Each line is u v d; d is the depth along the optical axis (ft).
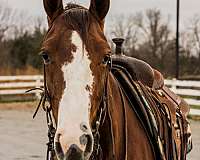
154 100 15.71
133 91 14.08
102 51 10.38
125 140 12.94
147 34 187.42
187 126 18.35
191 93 61.72
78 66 10.08
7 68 112.88
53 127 10.91
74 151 9.46
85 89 9.98
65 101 9.85
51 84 10.39
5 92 80.23
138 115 13.98
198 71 171.42
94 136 10.61
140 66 15.74
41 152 38.11
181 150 17.17
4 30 152.66
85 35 10.43
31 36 134.10
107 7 11.30
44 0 11.46
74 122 9.64
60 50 10.27
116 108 12.90
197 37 183.83
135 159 13.28
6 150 38.73
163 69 176.76
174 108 16.81
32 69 111.14
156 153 14.16
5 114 66.59
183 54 180.45
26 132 48.91
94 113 10.30
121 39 15.85
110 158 12.16
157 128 14.51
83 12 10.90
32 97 83.05
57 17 11.08
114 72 14.33
